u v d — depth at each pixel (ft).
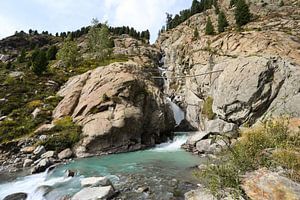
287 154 38.37
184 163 84.07
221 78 126.62
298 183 33.99
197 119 152.25
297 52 136.05
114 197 54.44
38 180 72.33
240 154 43.09
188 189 57.62
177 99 184.03
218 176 42.01
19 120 123.75
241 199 36.78
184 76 192.34
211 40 185.78
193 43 208.23
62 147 101.76
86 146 101.71
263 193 35.09
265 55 122.62
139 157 95.66
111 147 106.93
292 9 232.94
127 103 120.06
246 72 115.96
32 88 168.04
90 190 55.42
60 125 112.68
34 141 103.96
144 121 124.98
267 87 109.70
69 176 71.15
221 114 122.93
